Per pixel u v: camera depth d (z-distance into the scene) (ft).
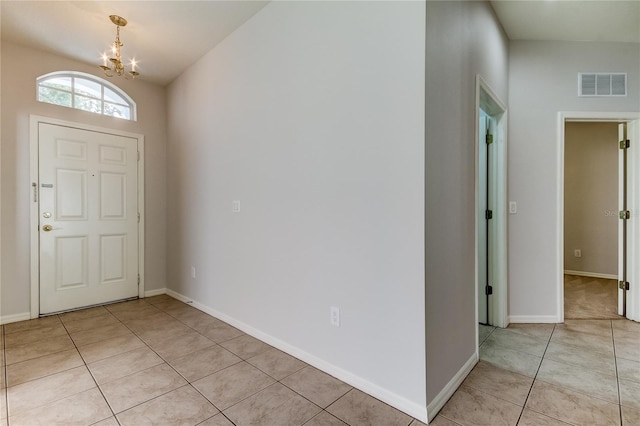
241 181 8.72
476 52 6.89
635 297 9.45
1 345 7.77
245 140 8.55
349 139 5.95
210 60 9.93
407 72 5.08
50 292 10.09
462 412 5.15
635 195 9.49
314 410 5.22
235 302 9.01
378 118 5.49
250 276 8.45
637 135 9.38
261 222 8.06
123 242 11.72
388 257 5.37
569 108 9.39
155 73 11.59
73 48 9.80
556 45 9.43
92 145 10.98
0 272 9.27
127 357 7.13
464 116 6.31
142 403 5.43
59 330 8.76
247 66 8.45
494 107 8.39
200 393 5.72
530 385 5.94
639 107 9.31
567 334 8.44
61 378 6.23
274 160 7.64
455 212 5.95
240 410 5.24
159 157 12.63
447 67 5.63
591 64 9.39
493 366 6.69
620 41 9.37
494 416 5.04
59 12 8.00
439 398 5.27
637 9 7.86
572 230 15.71
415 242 5.00
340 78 6.09
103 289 11.21
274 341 7.68
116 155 11.53
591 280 14.43
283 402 5.44
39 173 9.91
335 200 6.22
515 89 9.41
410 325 5.09
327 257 6.39
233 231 9.05
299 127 6.97
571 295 12.09
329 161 6.32
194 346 7.72
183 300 11.60
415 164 4.99
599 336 8.29
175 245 12.14
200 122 10.53
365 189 5.70
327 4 6.32
